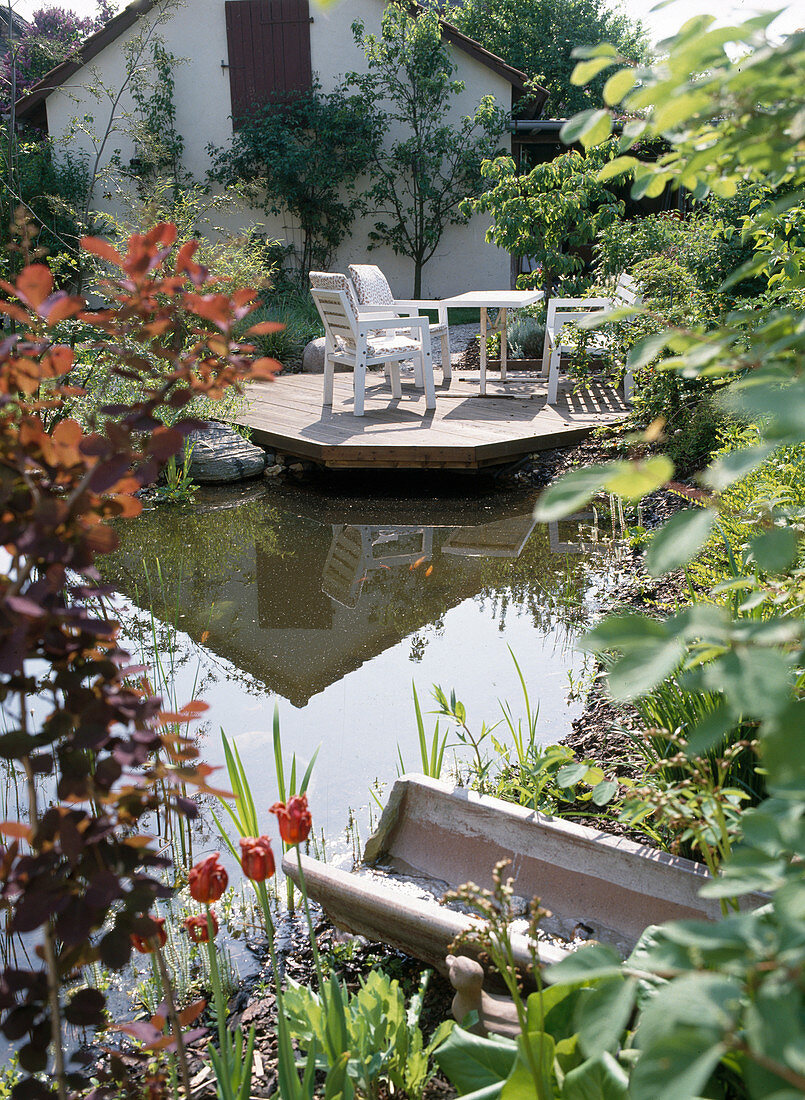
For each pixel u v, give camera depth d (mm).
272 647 3941
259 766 2959
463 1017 1563
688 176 1081
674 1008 557
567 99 22578
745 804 1980
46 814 1077
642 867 1838
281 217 14203
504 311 8484
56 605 1072
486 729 2869
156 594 4617
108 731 1069
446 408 7320
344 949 2076
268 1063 1751
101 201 13148
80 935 1040
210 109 13844
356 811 2660
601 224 8570
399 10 13062
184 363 1094
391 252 14500
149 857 1153
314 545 5324
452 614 4219
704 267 5910
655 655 630
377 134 13828
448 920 1761
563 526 5445
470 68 13719
